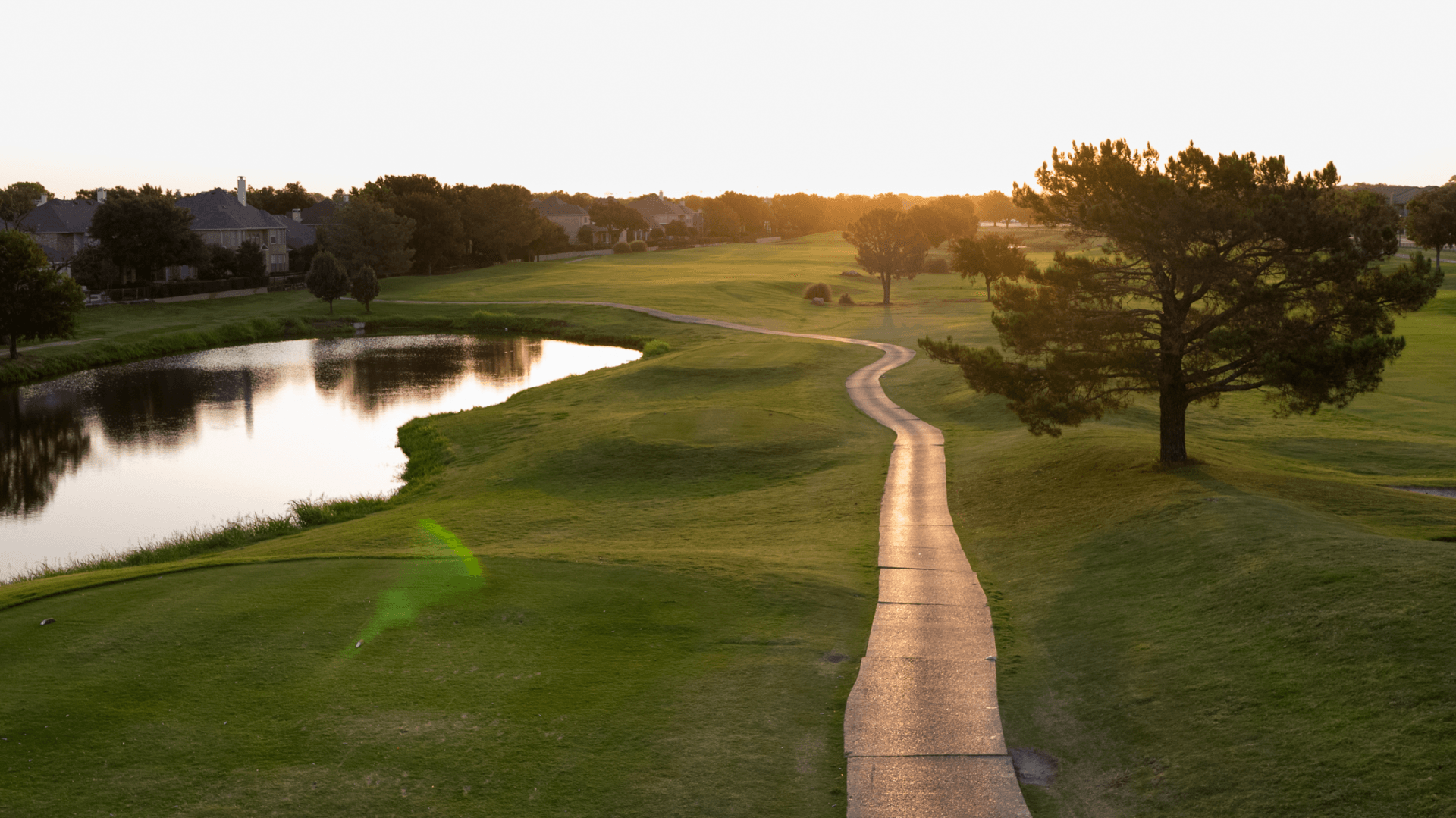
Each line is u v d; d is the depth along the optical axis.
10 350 75.50
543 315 106.12
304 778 11.98
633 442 42.22
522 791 11.83
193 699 14.20
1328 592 16.06
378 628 17.41
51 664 15.34
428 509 34.31
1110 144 27.05
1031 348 29.27
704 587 20.61
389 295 122.88
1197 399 28.95
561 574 21.44
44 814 10.98
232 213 127.25
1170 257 25.89
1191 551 20.31
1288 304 26.53
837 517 29.59
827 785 12.24
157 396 65.81
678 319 98.88
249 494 42.12
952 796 11.91
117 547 34.78
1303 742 12.02
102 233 103.88
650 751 12.96
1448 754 11.03
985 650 17.09
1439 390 49.53
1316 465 33.66
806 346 76.12
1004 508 28.86
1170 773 12.09
